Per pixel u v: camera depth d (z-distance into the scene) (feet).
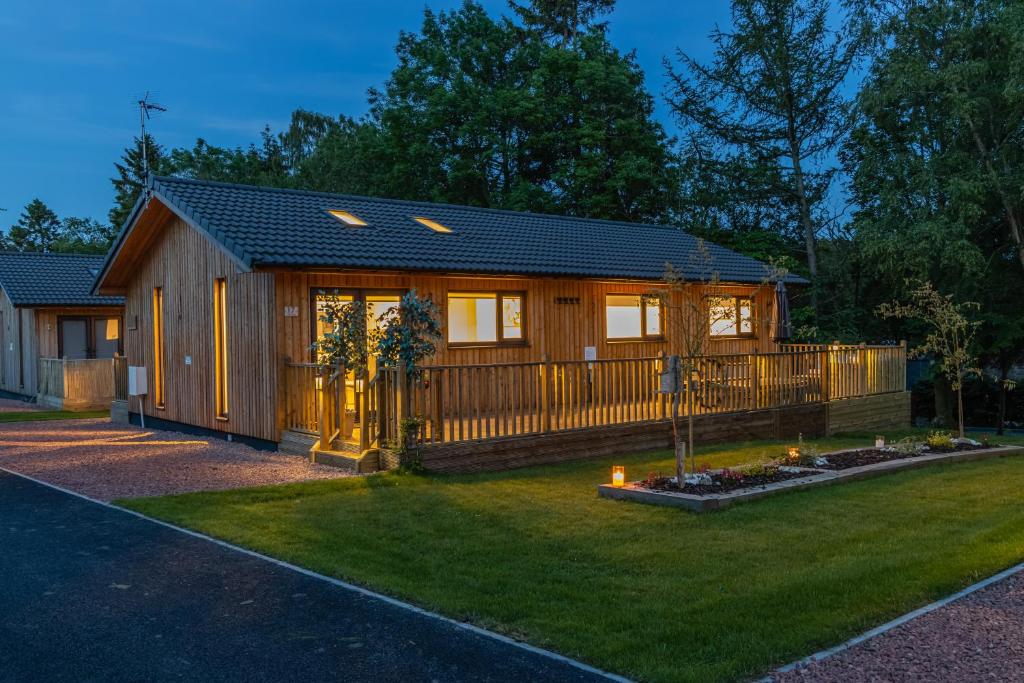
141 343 54.03
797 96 83.20
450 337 44.88
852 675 13.15
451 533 22.89
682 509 25.85
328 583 18.33
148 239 50.96
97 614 16.33
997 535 22.35
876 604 16.44
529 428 35.91
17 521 24.38
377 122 142.20
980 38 65.10
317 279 39.88
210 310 44.57
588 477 32.27
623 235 64.08
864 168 69.56
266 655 14.19
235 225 40.29
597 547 21.21
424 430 32.60
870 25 70.64
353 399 38.32
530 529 23.27
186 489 29.32
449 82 107.65
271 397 38.91
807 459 33.63
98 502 27.09
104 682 13.09
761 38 81.20
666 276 32.96
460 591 17.53
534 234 56.70
